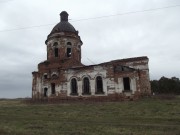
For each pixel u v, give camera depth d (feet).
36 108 92.89
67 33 142.51
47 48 147.33
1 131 49.19
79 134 46.47
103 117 68.44
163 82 226.58
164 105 83.51
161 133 46.75
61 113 77.92
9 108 95.86
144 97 108.68
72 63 137.39
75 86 123.54
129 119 64.28
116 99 110.93
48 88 130.62
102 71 116.88
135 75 110.11
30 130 50.52
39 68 141.79
